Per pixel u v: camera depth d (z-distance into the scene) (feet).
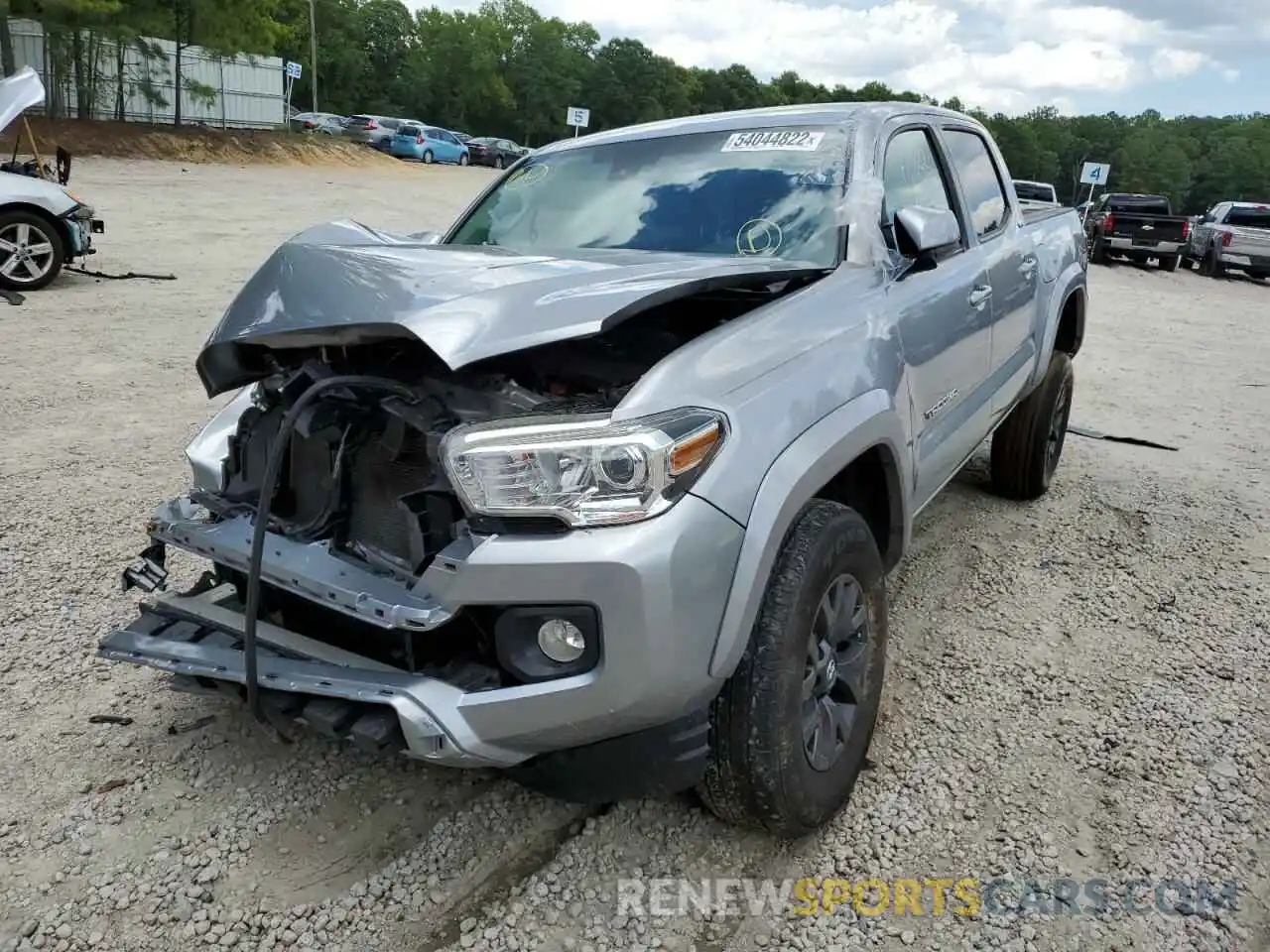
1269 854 8.82
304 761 9.91
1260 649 12.46
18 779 9.51
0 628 12.12
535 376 8.70
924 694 11.34
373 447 8.22
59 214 33.32
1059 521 16.87
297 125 139.74
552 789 8.14
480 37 281.33
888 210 11.56
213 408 21.35
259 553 7.58
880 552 10.73
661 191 12.09
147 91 110.83
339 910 8.05
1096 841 8.96
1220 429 23.89
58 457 17.95
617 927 7.95
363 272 8.14
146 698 10.91
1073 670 11.87
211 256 43.04
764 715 7.91
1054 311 16.29
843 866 8.66
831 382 8.85
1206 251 72.59
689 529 7.23
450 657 7.94
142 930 7.82
